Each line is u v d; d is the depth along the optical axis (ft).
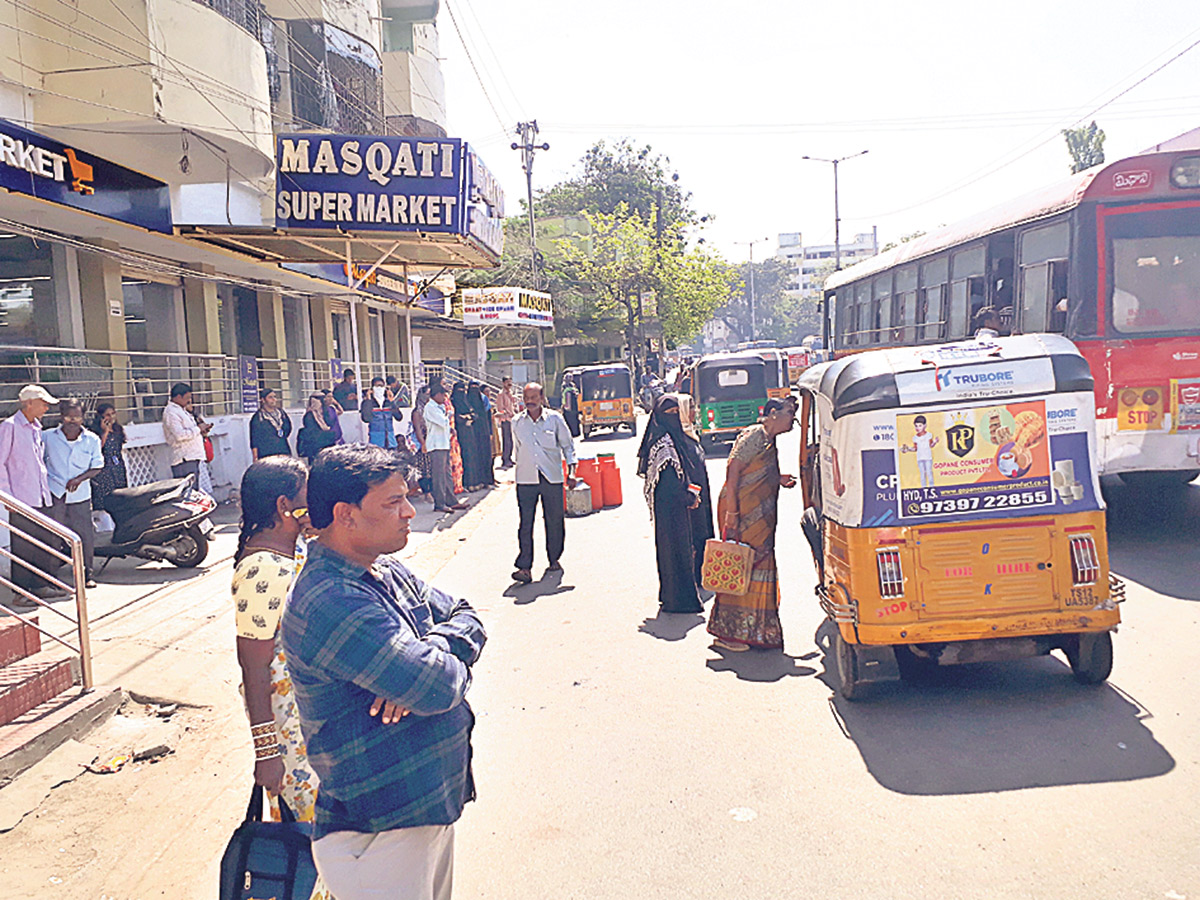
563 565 33.83
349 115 64.23
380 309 92.02
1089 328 28.94
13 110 33.09
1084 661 17.49
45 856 13.55
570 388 93.30
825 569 19.67
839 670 18.39
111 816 14.76
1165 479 33.22
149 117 34.47
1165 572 25.82
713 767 15.52
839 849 12.55
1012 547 16.89
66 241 38.70
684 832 13.37
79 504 29.58
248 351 61.82
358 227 44.14
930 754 15.35
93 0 33.96
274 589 9.87
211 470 49.67
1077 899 11.00
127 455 41.06
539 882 12.34
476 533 42.32
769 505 21.59
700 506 27.61
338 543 8.08
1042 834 12.51
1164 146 50.19
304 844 8.80
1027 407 16.89
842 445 17.52
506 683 20.93
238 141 39.17
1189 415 28.55
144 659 21.94
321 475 7.95
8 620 19.53
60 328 41.34
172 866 13.17
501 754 16.83
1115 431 28.81
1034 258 32.24
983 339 17.81
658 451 25.88
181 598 28.22
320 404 49.11
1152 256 28.84
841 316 60.70
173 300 51.62
